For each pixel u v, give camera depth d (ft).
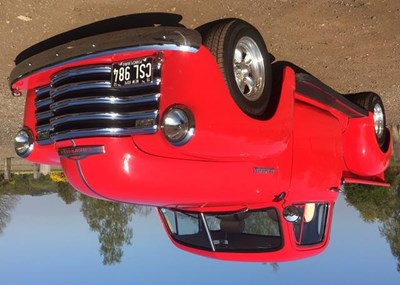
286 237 18.19
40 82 14.53
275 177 16.56
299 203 18.74
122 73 12.50
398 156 46.75
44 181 74.43
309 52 19.38
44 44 17.58
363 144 22.95
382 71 21.79
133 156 12.50
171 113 11.94
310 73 20.63
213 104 12.65
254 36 14.85
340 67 20.77
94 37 12.69
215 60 13.12
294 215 17.47
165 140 12.19
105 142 12.33
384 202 58.44
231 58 13.58
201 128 12.22
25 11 16.81
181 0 16.70
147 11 16.75
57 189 77.87
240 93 13.78
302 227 19.34
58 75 13.37
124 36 12.21
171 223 19.99
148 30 12.13
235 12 17.42
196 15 17.11
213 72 12.85
